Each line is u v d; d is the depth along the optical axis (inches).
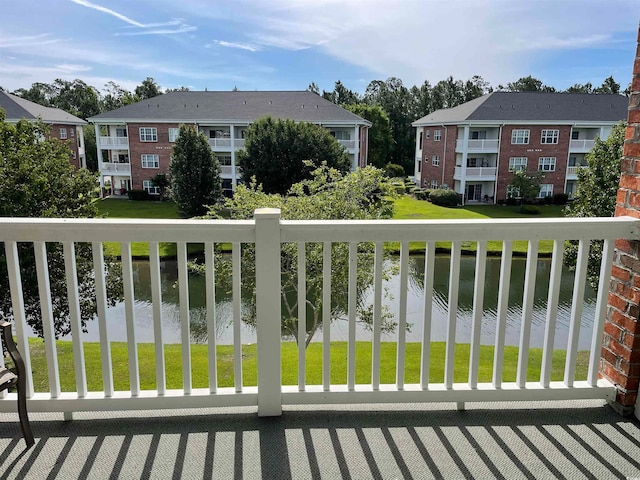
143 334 331.0
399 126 1752.0
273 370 71.4
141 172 1056.2
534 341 302.8
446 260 538.9
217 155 1051.9
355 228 67.3
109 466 61.6
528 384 75.8
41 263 66.0
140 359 222.7
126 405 70.9
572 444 67.1
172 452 64.6
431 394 73.8
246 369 204.5
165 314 374.0
